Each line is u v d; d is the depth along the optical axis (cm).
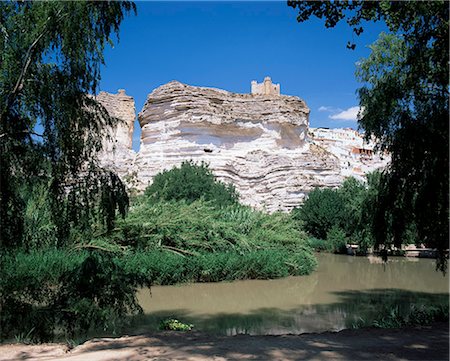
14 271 1399
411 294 2331
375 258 4066
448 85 1377
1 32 1202
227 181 5300
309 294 2342
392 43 1656
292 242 3253
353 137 8325
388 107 1569
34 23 1203
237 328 1594
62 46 1218
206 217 2992
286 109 5959
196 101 5556
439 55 1288
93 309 1310
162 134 5591
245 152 5775
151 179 5253
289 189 5362
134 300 1448
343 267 3462
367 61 1698
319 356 830
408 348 909
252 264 2811
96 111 1330
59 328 1338
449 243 1496
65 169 1288
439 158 1440
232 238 3012
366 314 1822
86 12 1203
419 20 1280
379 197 1656
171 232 2766
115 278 1402
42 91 1216
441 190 1449
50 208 1356
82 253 2202
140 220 2680
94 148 1346
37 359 868
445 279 2869
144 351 875
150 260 2516
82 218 1349
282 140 6009
